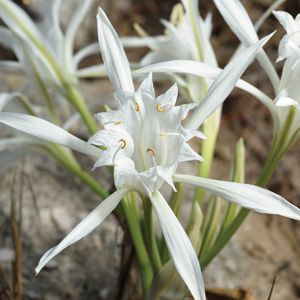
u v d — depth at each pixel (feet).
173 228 0.79
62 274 1.34
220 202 1.01
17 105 1.16
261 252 1.46
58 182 1.49
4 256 1.33
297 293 1.42
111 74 0.88
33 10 1.67
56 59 1.19
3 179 1.48
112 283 1.34
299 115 0.90
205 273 1.38
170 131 0.83
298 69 0.87
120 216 1.10
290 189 1.64
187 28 1.18
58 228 1.40
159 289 1.00
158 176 0.81
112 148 0.82
